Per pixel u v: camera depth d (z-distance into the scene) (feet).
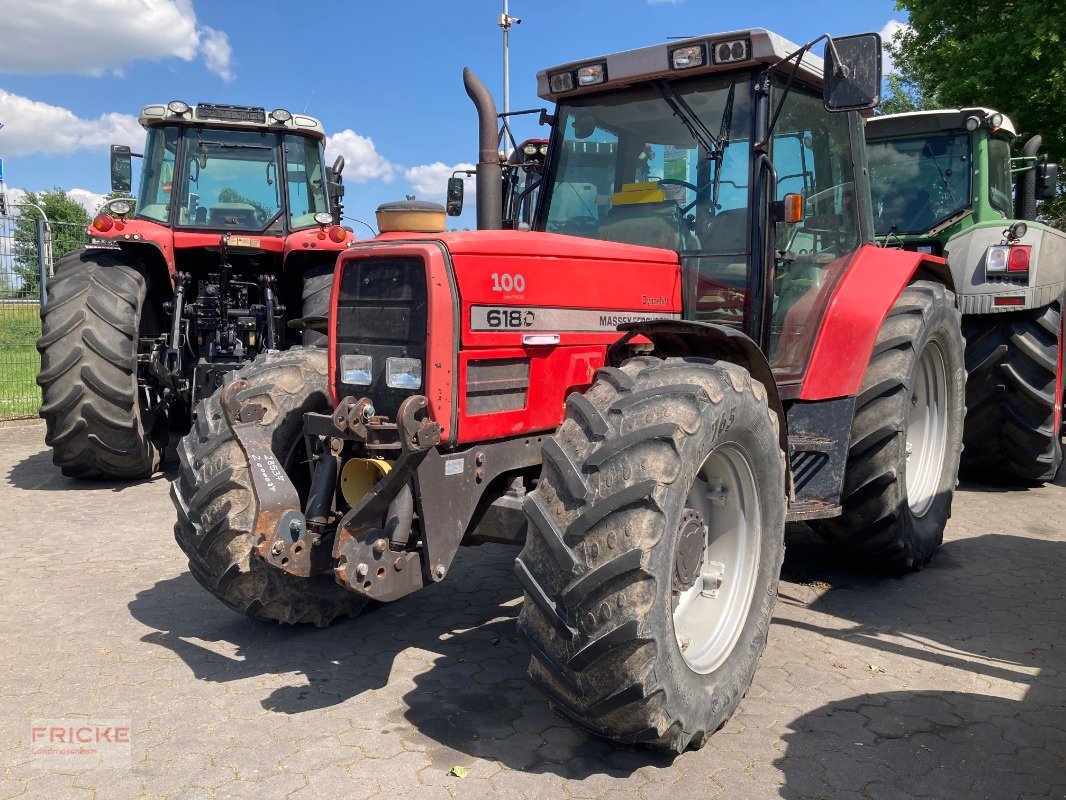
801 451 12.50
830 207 13.98
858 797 8.29
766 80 11.69
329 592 12.00
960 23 46.52
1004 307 19.54
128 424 20.15
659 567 8.00
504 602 13.43
